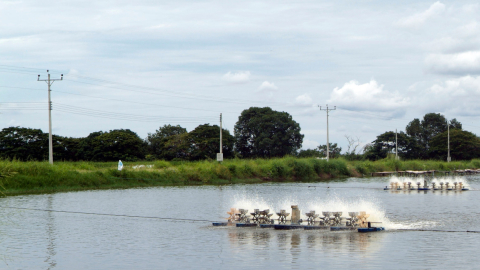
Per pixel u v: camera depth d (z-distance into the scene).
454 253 20.33
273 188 57.22
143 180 59.97
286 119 122.62
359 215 26.47
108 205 38.47
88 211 34.91
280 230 26.33
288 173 76.56
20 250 21.59
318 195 48.19
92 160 108.50
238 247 21.84
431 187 58.50
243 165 73.19
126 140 111.06
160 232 26.14
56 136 109.75
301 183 67.69
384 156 131.12
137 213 33.84
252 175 72.88
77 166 64.06
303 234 24.98
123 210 35.47
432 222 29.20
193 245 22.47
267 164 77.12
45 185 51.12
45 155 104.69
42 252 21.16
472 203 40.28
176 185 60.44
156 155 120.00
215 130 117.44
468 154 136.62
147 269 18.20
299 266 18.33
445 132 141.62
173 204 39.22
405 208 36.62
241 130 128.12
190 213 33.88
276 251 20.89
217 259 19.61
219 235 25.06
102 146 109.44
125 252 21.09
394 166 98.25
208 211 34.94
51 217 31.86
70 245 22.64
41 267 18.64
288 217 31.06
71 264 19.05
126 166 71.38
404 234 24.86
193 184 62.72
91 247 22.20
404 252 20.52
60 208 36.50
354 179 79.69
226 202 40.81
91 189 53.28
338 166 86.31
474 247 21.52
